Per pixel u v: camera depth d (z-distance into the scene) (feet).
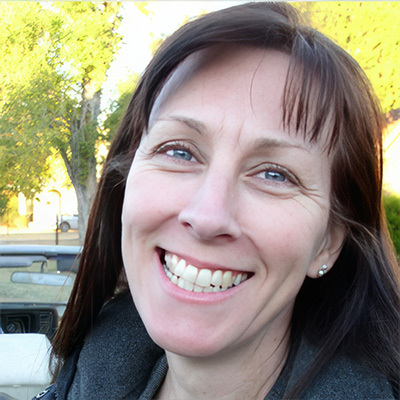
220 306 2.76
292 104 2.65
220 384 3.20
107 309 4.27
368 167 3.10
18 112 11.16
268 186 2.72
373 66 8.41
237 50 2.74
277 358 3.34
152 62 3.12
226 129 2.65
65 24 10.89
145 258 2.96
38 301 8.75
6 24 10.45
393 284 3.46
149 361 3.92
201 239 2.68
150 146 2.97
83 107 11.80
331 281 3.47
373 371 3.24
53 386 4.42
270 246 2.67
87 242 4.27
